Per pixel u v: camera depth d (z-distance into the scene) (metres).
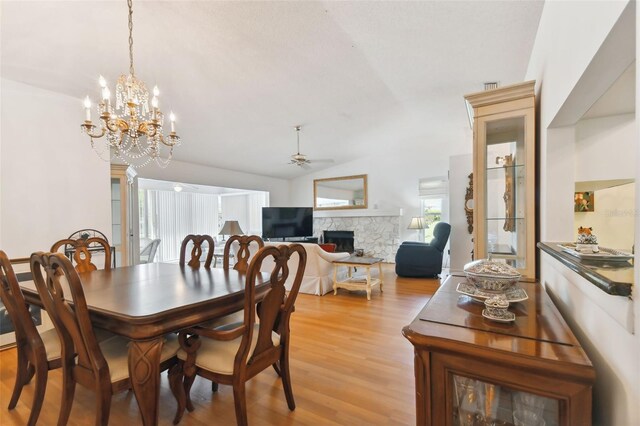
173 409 1.87
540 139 1.87
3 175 2.83
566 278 1.27
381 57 3.13
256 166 7.34
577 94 1.23
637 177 0.66
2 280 1.74
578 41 1.11
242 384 1.55
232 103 4.05
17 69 2.71
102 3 2.15
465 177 5.10
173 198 8.37
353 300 4.19
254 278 1.53
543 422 0.88
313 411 1.82
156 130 2.46
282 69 3.34
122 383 1.51
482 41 2.79
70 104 3.27
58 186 3.17
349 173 8.12
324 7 2.37
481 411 0.96
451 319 1.18
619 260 0.99
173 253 8.30
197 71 3.20
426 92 4.13
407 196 7.35
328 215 8.39
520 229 2.02
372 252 7.71
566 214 1.62
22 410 1.86
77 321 1.46
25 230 2.95
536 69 2.24
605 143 1.54
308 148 6.57
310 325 3.24
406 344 2.75
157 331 1.43
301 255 1.86
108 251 2.82
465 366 0.97
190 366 1.63
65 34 2.39
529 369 0.87
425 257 5.56
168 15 2.35
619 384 0.80
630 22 0.77
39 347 1.69
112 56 2.75
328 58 3.15
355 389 2.05
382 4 2.33
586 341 1.07
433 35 2.73
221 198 9.75
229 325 2.04
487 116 1.98
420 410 1.04
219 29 2.58
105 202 3.54
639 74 0.65
